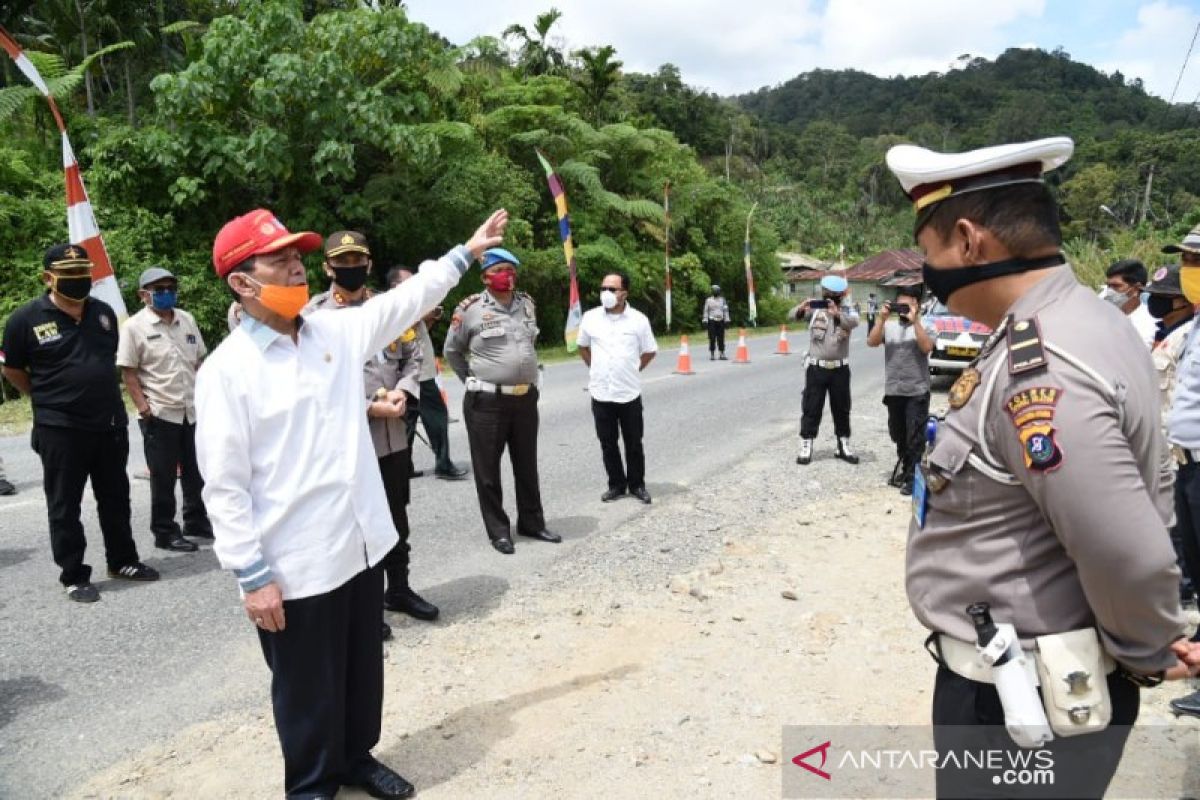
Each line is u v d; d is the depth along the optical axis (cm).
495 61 2961
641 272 2836
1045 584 158
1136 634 150
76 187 740
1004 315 166
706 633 429
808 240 7550
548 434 979
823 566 527
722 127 7338
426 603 456
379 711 305
